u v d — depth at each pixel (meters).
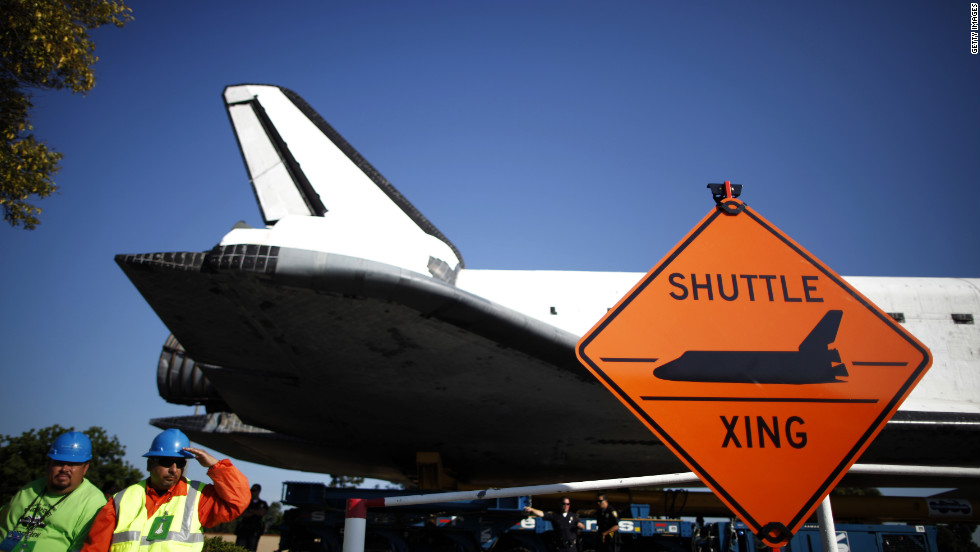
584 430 11.95
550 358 9.65
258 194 12.59
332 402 11.56
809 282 2.78
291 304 8.68
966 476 2.92
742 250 2.86
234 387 11.53
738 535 9.88
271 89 13.24
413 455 13.90
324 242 8.88
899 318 12.07
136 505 3.17
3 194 11.82
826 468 2.47
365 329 9.17
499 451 13.26
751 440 2.52
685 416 2.56
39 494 3.57
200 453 3.23
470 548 10.21
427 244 10.69
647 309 2.73
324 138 12.69
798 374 2.61
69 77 11.88
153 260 8.16
